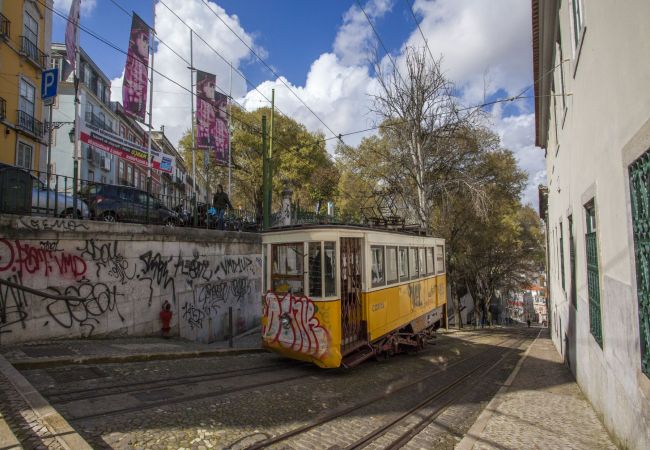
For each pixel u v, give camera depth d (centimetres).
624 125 485
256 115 3591
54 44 3048
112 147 1280
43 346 824
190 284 1258
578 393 827
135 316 1055
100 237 974
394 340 1092
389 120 2027
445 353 1330
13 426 431
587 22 685
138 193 1291
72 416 514
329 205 2786
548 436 563
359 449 514
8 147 1945
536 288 7269
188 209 1548
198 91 1970
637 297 444
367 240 958
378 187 2502
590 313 743
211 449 466
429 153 2077
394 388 809
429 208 2159
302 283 871
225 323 1427
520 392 825
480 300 3834
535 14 1226
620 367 514
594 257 696
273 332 905
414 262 1257
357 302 920
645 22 405
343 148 2786
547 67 1444
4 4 1895
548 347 1711
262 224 2036
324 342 829
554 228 1670
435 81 1972
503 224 2766
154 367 782
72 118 3128
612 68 531
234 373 809
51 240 884
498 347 1653
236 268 1512
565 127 1059
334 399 698
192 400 611
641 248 430
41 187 995
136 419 520
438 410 696
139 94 1518
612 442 545
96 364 750
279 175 3606
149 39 1563
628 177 468
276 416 588
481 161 2483
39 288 861
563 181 1168
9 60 1933
